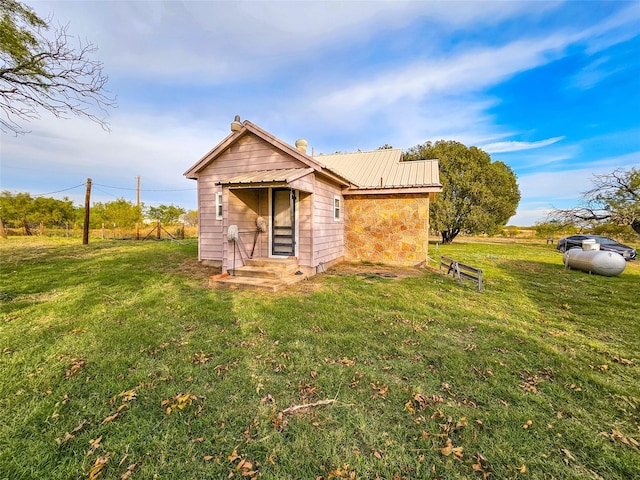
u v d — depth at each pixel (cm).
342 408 252
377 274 865
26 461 194
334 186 1007
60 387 275
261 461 198
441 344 379
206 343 373
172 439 216
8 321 441
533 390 280
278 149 828
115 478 184
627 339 408
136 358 333
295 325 437
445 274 884
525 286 738
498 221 2155
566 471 192
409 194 1061
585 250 991
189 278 763
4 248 1335
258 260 788
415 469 192
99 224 2206
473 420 238
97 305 520
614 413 251
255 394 270
